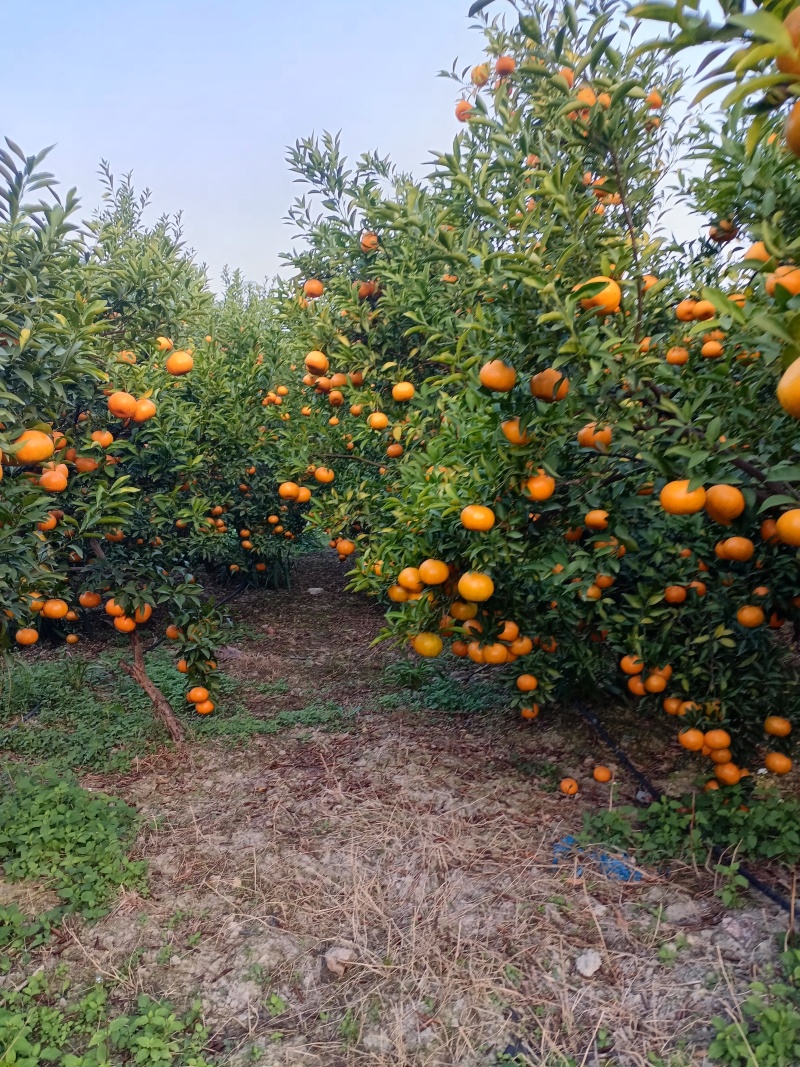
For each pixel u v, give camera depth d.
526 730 4.98
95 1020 2.70
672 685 3.86
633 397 2.26
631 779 4.32
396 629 3.09
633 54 1.16
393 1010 2.72
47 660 6.59
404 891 3.37
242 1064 2.53
